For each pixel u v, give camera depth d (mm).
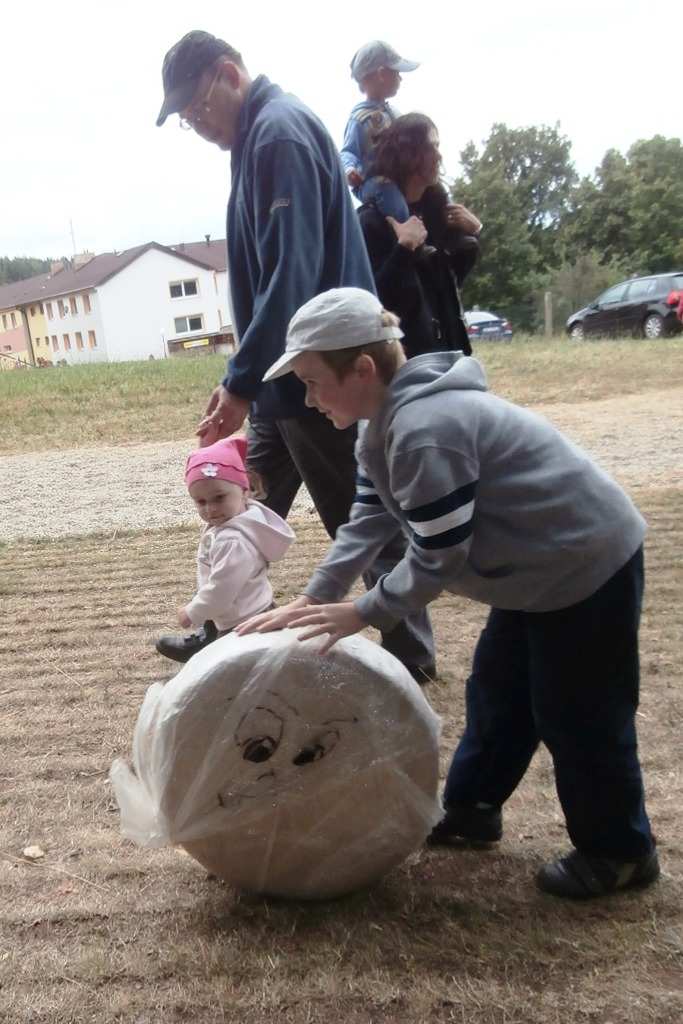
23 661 4117
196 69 3232
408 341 3766
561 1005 2002
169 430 11023
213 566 3141
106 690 3770
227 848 2295
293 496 3877
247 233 3344
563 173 57312
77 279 64812
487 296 45656
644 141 47844
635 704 2293
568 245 48188
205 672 2191
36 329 71312
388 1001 2029
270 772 2223
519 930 2256
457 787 2586
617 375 13016
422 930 2273
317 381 2148
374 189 3738
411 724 2287
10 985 2113
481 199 44906
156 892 2465
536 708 2330
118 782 2420
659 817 2725
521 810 2826
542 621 2246
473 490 2072
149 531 6426
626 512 2213
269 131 3162
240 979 2115
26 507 7359
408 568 2109
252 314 3512
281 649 2189
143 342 61594
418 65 5035
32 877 2533
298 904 2402
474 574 2217
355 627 2168
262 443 3742
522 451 2135
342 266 3342
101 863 2598
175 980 2119
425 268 3816
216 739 2193
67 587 5191
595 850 2355
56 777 3082
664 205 46125
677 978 2078
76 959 2193
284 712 2195
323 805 2256
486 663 2523
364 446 2189
